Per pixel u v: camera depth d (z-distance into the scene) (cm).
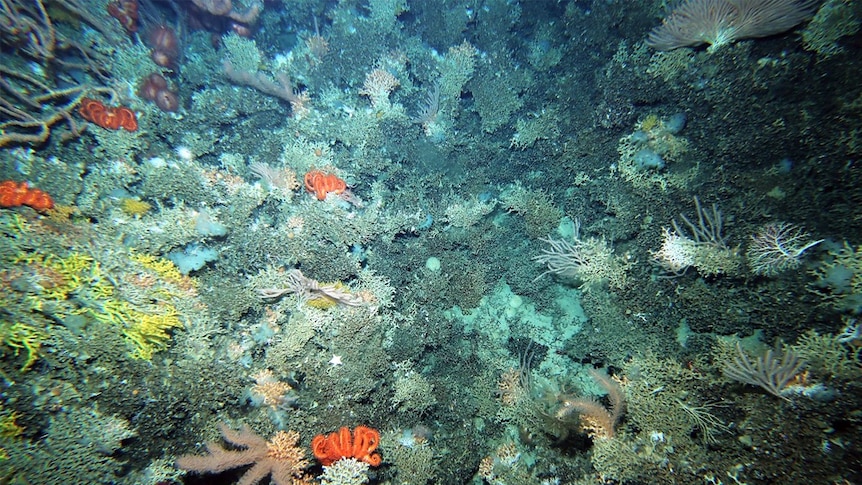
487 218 123
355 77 135
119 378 90
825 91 93
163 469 90
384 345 107
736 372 89
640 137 109
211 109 128
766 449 83
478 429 106
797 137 94
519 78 132
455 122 133
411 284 116
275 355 99
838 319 85
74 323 89
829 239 89
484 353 112
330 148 126
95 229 100
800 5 92
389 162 125
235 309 102
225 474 94
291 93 131
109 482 87
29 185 102
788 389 84
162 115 123
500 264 119
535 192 120
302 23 145
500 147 128
